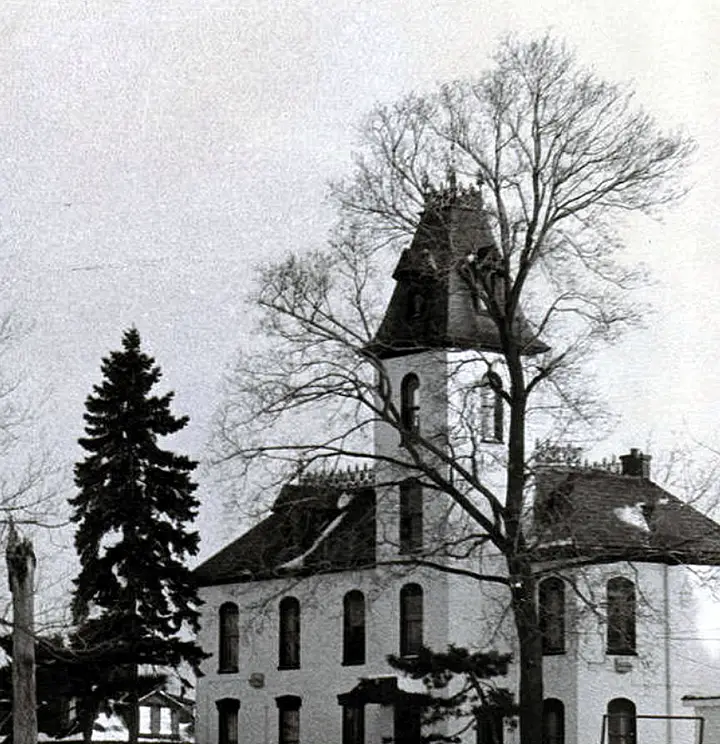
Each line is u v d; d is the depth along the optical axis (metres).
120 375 75.44
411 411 75.00
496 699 61.28
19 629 41.12
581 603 68.19
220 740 83.12
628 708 69.62
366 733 76.06
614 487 72.88
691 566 70.50
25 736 40.88
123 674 74.19
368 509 76.81
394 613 75.50
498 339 74.69
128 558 73.69
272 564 80.88
